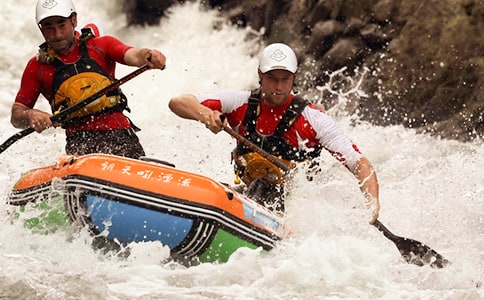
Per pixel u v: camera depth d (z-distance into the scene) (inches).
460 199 1040.8
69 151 877.2
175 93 1715.1
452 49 1519.4
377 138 1443.2
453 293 660.7
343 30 1644.9
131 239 737.0
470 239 901.8
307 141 829.8
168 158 1246.9
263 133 829.2
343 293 661.3
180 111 812.0
